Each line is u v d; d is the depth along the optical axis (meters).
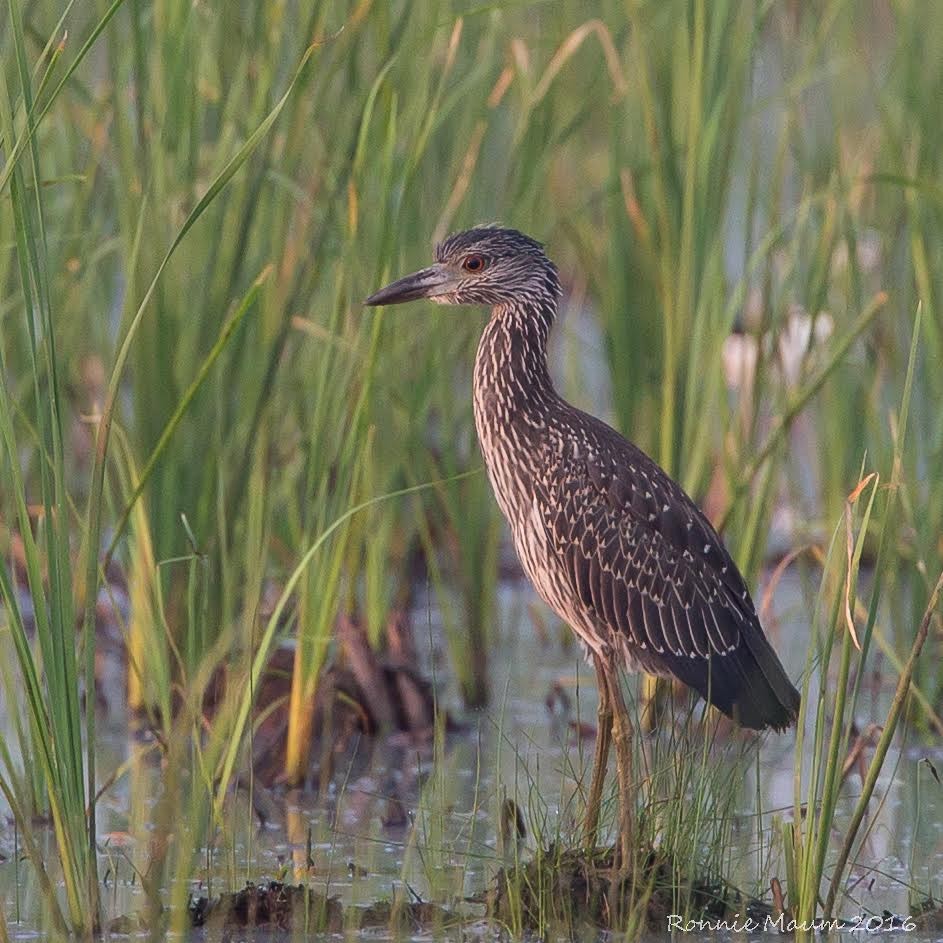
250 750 10.14
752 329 14.92
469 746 12.84
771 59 18.27
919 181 12.88
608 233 14.15
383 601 13.71
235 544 12.40
